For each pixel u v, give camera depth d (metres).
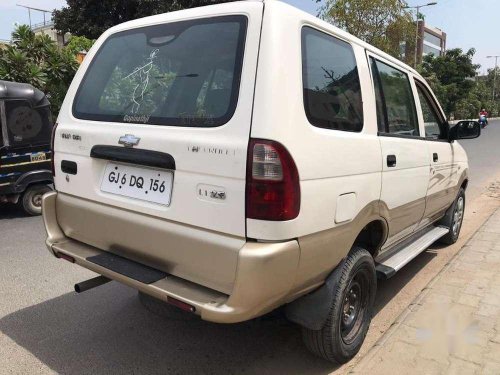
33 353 3.26
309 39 2.71
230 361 3.21
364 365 3.02
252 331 3.61
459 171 5.38
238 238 2.40
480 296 4.05
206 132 2.50
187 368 3.13
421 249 4.31
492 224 6.50
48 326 3.66
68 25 27.98
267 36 2.44
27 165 7.25
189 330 3.62
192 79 2.72
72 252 3.11
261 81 2.38
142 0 25.09
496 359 3.09
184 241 2.59
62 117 3.36
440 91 39.12
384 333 3.46
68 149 3.23
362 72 3.25
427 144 4.23
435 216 5.05
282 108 2.39
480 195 9.28
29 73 10.70
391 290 4.47
